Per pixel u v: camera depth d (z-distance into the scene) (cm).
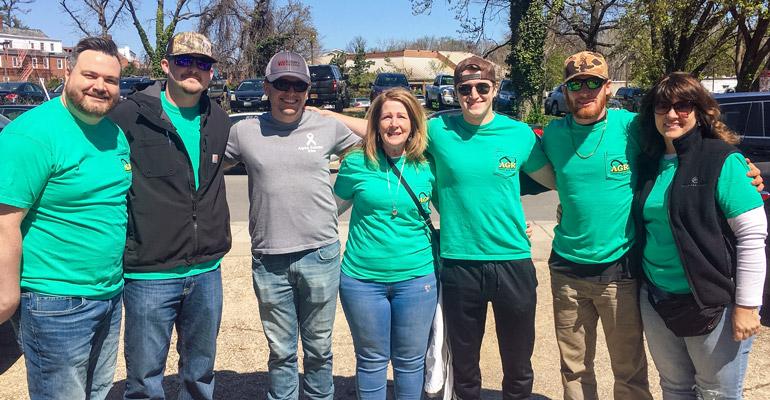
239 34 3700
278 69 293
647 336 285
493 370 412
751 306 247
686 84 255
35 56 6556
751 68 1714
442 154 298
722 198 249
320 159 306
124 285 283
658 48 1745
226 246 304
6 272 232
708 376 263
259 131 306
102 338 274
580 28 2341
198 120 295
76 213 248
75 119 250
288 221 304
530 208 990
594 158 283
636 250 288
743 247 248
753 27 1834
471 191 293
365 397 312
